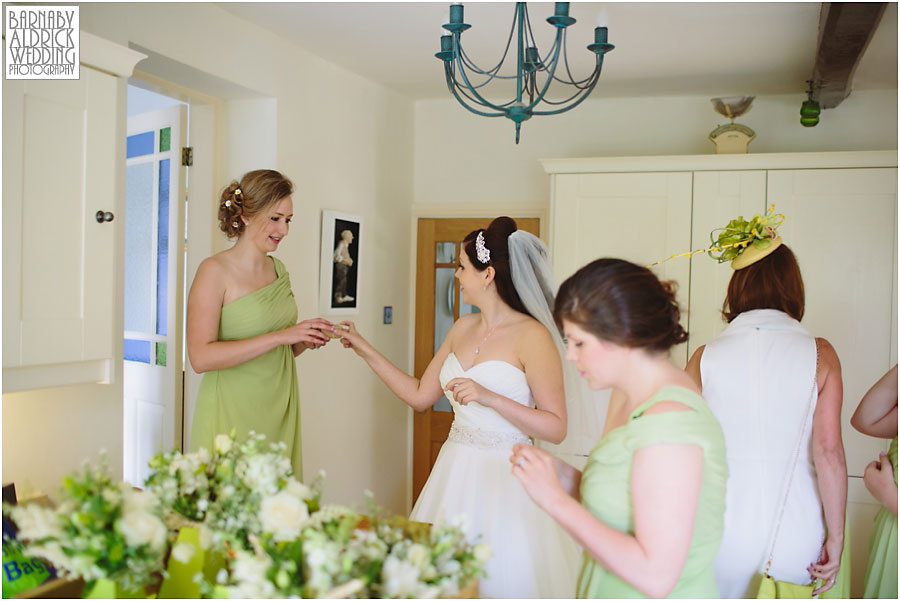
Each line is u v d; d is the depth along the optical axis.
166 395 3.45
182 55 2.80
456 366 2.37
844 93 3.68
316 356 3.71
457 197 4.67
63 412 2.37
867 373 3.53
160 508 1.38
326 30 3.25
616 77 3.89
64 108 2.00
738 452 2.02
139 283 3.61
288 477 1.50
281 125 3.38
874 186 3.52
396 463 4.64
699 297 3.74
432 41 3.38
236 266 2.46
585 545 1.31
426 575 1.23
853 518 3.51
